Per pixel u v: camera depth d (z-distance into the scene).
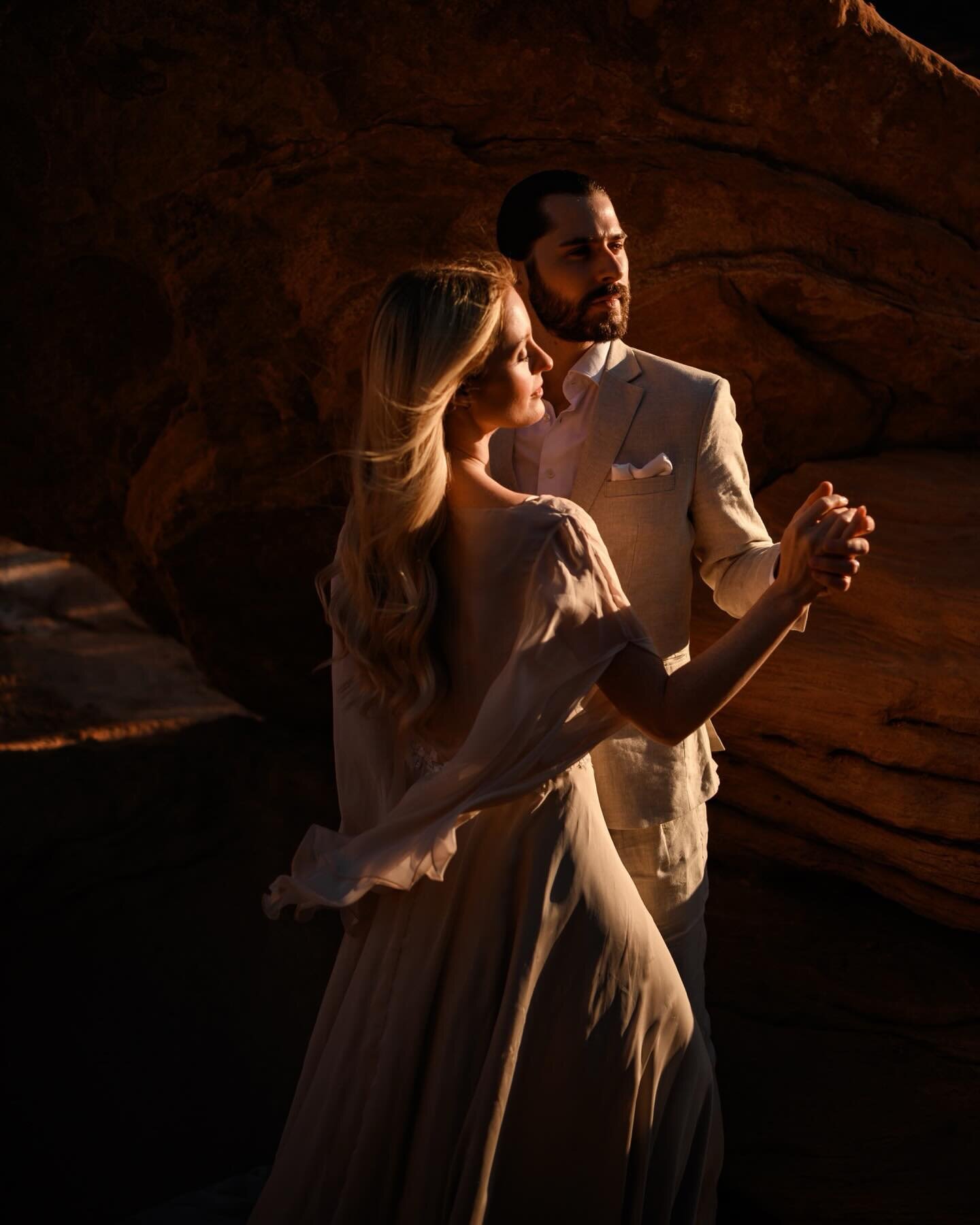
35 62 3.20
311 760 4.47
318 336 3.40
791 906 3.49
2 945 3.88
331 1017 2.39
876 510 3.32
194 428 3.74
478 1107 2.06
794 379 3.33
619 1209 2.21
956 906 3.08
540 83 3.10
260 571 3.93
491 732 2.02
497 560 2.03
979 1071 3.00
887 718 3.04
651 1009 2.21
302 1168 2.22
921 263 3.24
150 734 4.99
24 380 3.81
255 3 3.06
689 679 1.98
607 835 2.23
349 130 3.19
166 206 3.33
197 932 3.89
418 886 2.21
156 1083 3.43
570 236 2.36
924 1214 2.88
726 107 3.10
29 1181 3.15
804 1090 3.03
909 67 3.03
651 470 2.42
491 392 2.03
